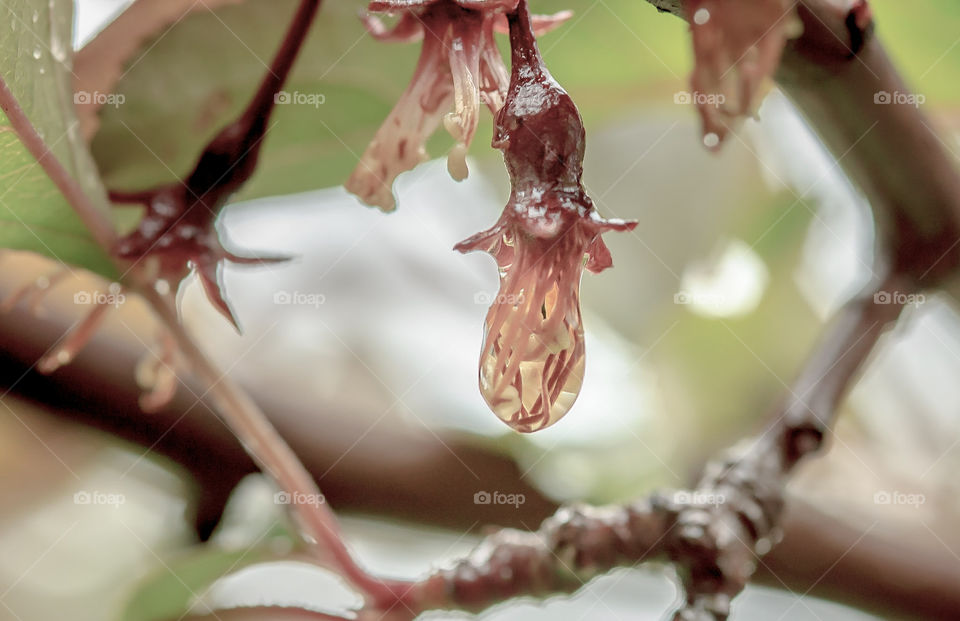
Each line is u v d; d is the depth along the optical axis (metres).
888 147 0.18
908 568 0.23
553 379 0.16
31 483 0.26
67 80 0.18
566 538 0.18
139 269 0.18
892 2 0.21
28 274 0.22
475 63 0.16
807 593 0.23
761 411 0.28
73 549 0.26
